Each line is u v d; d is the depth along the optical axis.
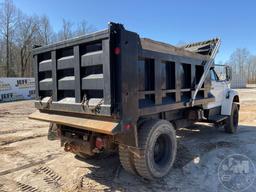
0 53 46.25
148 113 4.03
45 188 4.07
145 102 4.06
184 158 5.27
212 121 6.60
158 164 4.24
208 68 5.86
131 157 4.03
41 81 4.83
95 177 4.42
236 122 7.77
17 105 18.72
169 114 5.05
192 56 5.23
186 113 5.61
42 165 5.05
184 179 4.34
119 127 3.49
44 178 4.45
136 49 3.71
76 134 4.44
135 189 3.99
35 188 4.08
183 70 5.06
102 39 3.52
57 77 4.38
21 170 4.82
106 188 4.02
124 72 3.51
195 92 5.34
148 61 4.16
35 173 4.68
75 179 4.36
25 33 47.59
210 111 6.75
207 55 5.81
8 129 8.86
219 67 7.26
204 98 5.76
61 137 4.66
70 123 4.02
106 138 3.98
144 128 3.98
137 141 3.82
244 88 41.31
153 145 4.02
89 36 3.69
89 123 3.78
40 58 4.84
